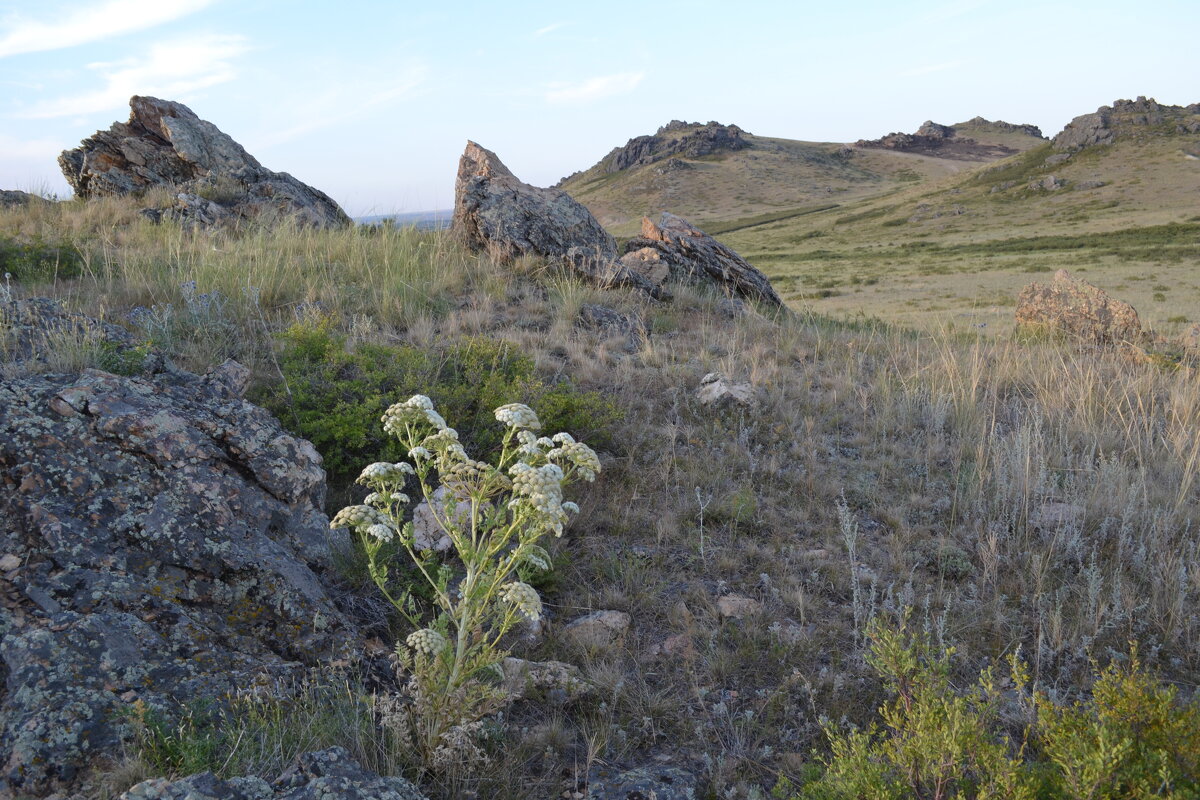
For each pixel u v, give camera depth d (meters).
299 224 14.88
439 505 4.57
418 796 2.57
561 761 3.14
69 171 16.62
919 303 34.81
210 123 17.89
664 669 3.77
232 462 4.21
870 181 180.75
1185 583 4.29
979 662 3.84
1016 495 5.32
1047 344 11.31
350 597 3.99
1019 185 113.44
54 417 3.90
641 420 6.79
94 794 2.44
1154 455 6.21
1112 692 2.61
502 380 6.14
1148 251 53.91
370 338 7.82
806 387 7.75
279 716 2.88
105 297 7.95
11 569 3.21
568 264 11.56
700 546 4.76
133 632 3.06
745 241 106.88
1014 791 2.38
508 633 3.91
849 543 4.26
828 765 2.76
